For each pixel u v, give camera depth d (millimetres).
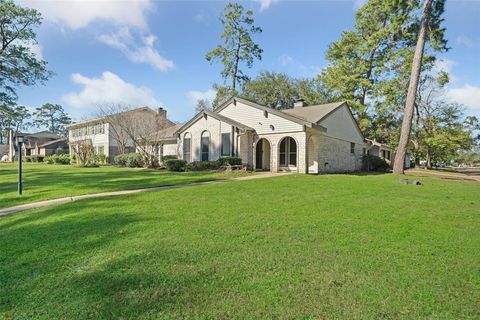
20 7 23828
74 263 3891
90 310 2781
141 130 28453
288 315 2660
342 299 2912
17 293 3135
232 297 2969
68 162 34312
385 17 28203
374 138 31047
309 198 8352
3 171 20750
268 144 20484
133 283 3287
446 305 2812
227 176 14828
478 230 5312
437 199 8602
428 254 4102
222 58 35594
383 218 6090
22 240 4910
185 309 2768
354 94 30297
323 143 19375
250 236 4863
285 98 39000
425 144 29594
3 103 25891
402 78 27656
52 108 75188
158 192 9555
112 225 5602
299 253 4113
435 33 18047
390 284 3215
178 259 3932
